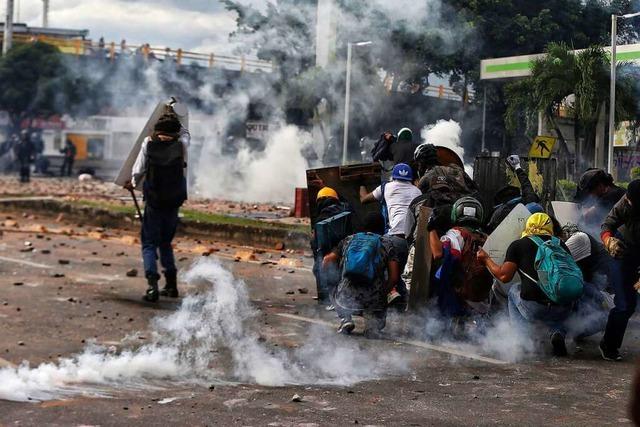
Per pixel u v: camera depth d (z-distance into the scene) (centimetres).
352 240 816
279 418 548
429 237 806
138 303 948
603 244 736
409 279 866
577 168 3259
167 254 988
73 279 1103
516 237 773
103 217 1891
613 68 2966
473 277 788
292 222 1797
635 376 222
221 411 562
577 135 3306
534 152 1744
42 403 573
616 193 858
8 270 1165
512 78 3834
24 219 2014
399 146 997
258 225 1638
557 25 3806
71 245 1474
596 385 645
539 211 825
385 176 1022
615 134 3353
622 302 717
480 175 995
